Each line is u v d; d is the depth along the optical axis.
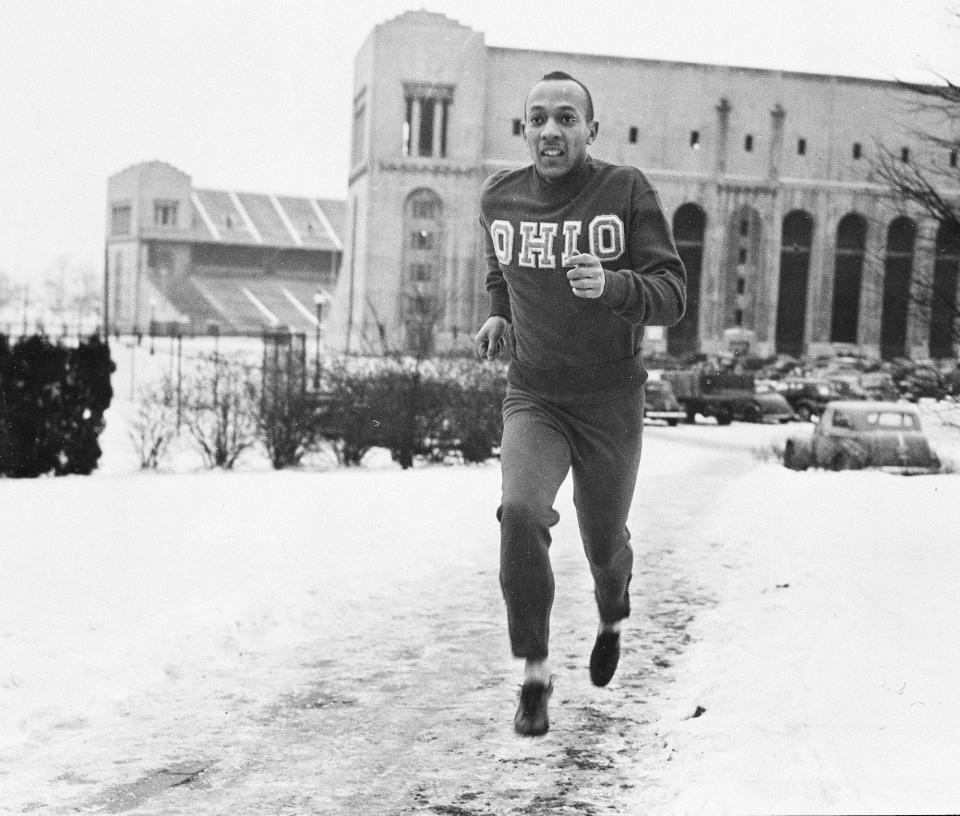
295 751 5.11
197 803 4.46
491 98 101.06
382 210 99.00
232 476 16.88
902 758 4.39
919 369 16.67
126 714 5.53
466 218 99.38
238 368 25.06
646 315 4.26
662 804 4.30
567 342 4.57
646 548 10.90
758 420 47.66
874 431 22.80
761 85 103.62
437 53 99.25
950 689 5.42
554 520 4.45
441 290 98.75
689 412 48.41
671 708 5.66
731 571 9.60
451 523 11.95
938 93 14.01
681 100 102.88
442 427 20.95
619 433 4.67
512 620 4.38
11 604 7.38
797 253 106.62
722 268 103.62
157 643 6.50
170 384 27.69
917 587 7.98
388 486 15.27
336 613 7.90
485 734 5.38
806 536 10.61
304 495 13.90
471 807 4.44
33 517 11.52
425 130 101.56
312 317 147.38
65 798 4.47
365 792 4.61
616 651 5.15
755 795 4.09
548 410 4.66
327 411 20.67
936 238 15.02
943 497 13.43
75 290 159.88
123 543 9.91
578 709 5.74
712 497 14.98
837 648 6.19
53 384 17.19
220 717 5.57
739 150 103.75
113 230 162.00
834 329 107.25
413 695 6.04
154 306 146.00
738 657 6.39
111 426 23.91
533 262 4.55
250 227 162.00
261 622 7.36
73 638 6.50
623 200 4.48
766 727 4.99
